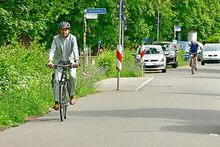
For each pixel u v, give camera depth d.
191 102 20.95
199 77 39.44
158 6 71.56
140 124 14.37
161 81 34.91
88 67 32.91
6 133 13.19
